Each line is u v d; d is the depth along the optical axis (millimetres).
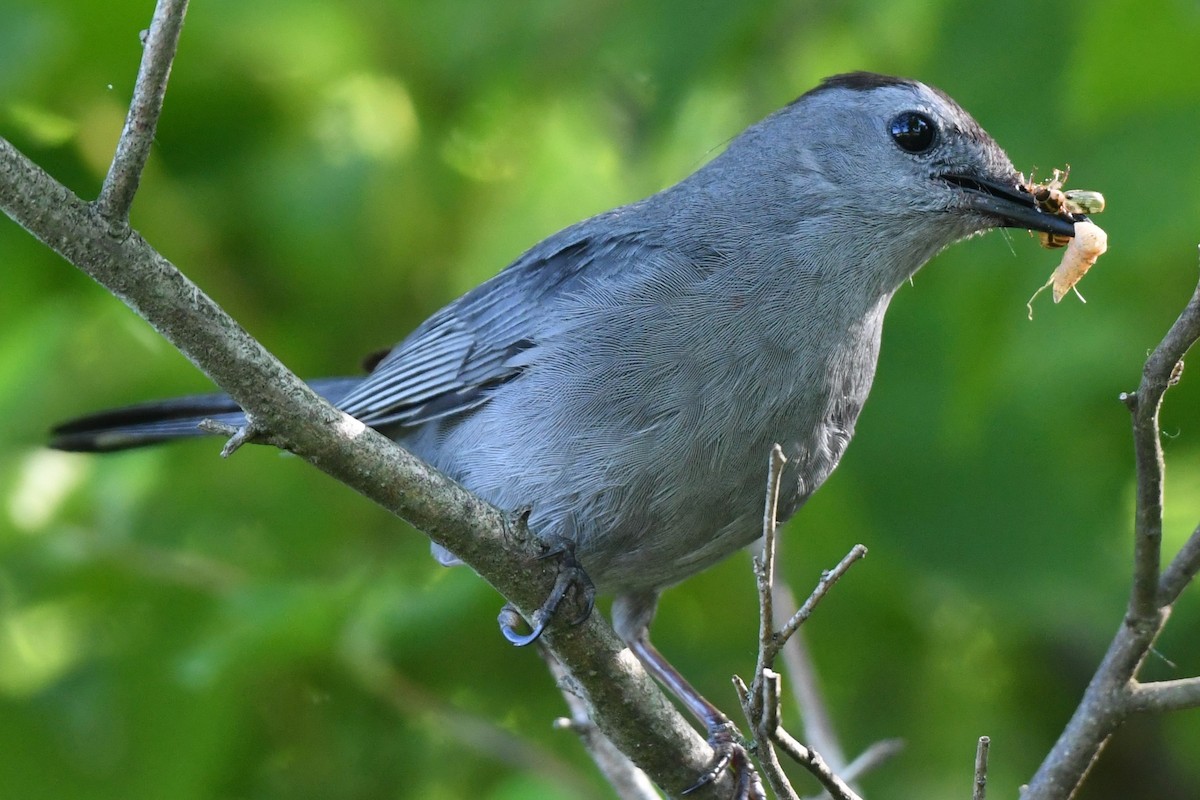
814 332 8664
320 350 12172
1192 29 9117
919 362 10852
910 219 8984
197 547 11508
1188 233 9898
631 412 8477
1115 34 9273
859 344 8875
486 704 11367
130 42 11039
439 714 10617
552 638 7672
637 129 11016
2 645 10961
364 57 11828
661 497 8461
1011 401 11102
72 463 11211
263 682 10812
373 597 10500
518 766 10273
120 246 6230
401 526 11805
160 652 10492
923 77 10211
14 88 10508
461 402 9281
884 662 11828
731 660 11398
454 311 9508
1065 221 8906
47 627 11008
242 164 11719
